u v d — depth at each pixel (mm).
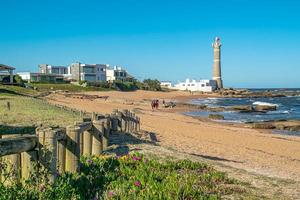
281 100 117125
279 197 8641
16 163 6820
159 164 10727
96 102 69438
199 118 49531
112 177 9039
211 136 28016
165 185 8484
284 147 24938
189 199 7855
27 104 38000
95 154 11688
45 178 6879
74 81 134125
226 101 109438
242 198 8312
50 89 100812
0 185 6406
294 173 14938
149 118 41062
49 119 24156
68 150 8609
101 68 155500
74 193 7336
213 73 178000
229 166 12516
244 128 38781
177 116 49688
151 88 156250
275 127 39656
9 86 76750
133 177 9086
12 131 17266
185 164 11156
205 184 9148
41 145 7047
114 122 17359
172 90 168125
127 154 12047
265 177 10812
